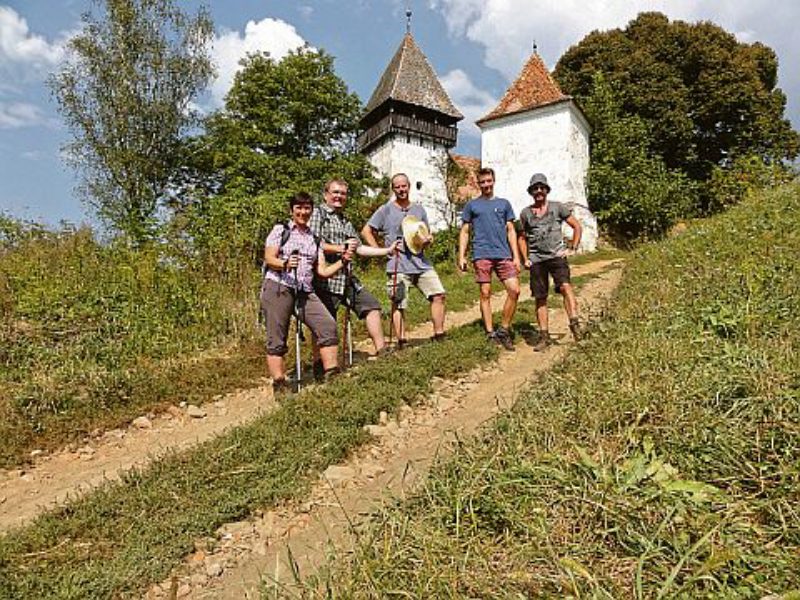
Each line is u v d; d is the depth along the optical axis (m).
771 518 2.59
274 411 5.49
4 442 5.35
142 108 26.12
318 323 6.27
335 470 4.52
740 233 9.17
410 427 5.33
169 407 6.32
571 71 36.78
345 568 2.65
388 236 7.43
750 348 4.16
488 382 6.37
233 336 8.55
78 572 3.33
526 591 2.34
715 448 3.11
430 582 2.36
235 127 28.91
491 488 2.99
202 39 26.94
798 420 3.13
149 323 8.46
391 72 39.03
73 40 25.38
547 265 7.35
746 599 2.17
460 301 11.29
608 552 2.51
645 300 6.70
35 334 7.89
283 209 12.66
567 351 6.33
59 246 10.89
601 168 29.95
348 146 31.77
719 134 36.03
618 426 3.45
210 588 3.33
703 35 34.53
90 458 5.32
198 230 11.01
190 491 4.19
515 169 29.89
